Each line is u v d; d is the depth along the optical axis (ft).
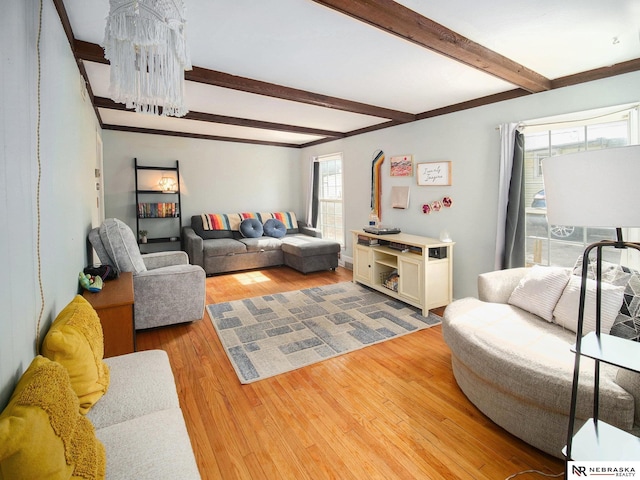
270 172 21.45
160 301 9.86
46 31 4.74
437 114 12.57
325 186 20.33
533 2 5.71
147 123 15.84
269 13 6.11
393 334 9.78
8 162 3.11
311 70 8.87
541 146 9.91
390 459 5.26
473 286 11.74
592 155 3.50
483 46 7.34
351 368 7.98
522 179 10.15
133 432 3.85
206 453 5.39
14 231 3.22
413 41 6.53
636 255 8.35
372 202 15.92
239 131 17.74
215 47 7.48
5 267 2.95
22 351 3.39
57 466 2.48
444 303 11.63
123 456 3.48
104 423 4.06
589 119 8.75
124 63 4.30
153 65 4.40
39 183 4.16
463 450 5.44
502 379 5.57
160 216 17.67
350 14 5.59
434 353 8.71
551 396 4.96
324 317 11.10
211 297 13.44
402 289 12.17
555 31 6.71
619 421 4.46
